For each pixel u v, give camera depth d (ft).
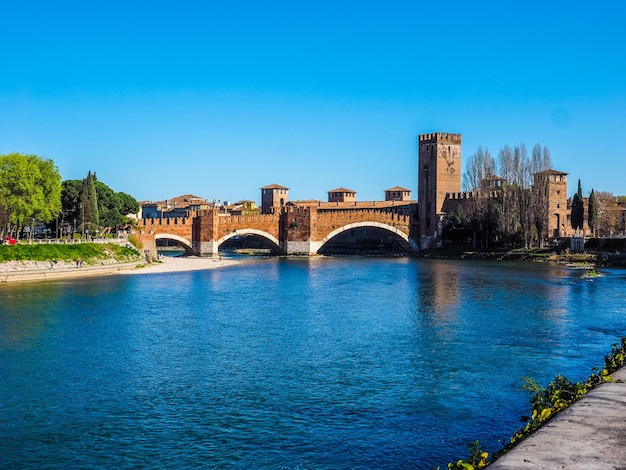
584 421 70.23
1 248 348.38
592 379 95.55
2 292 282.36
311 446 100.58
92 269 382.83
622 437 64.59
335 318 217.36
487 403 119.55
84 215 483.92
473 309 237.86
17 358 156.76
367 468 92.43
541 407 80.33
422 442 101.19
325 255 643.04
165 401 123.13
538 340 176.96
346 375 140.56
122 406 120.16
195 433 106.73
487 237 573.74
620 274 385.70
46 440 104.17
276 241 605.31
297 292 297.53
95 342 175.63
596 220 577.43
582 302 256.32
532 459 58.49
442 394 125.59
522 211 535.60
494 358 155.22
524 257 514.68
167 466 94.48
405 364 149.89
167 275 386.73
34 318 213.25
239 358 157.17
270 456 97.14
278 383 134.72
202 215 556.10
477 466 62.49
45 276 347.56
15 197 408.46
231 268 451.94
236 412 116.47
